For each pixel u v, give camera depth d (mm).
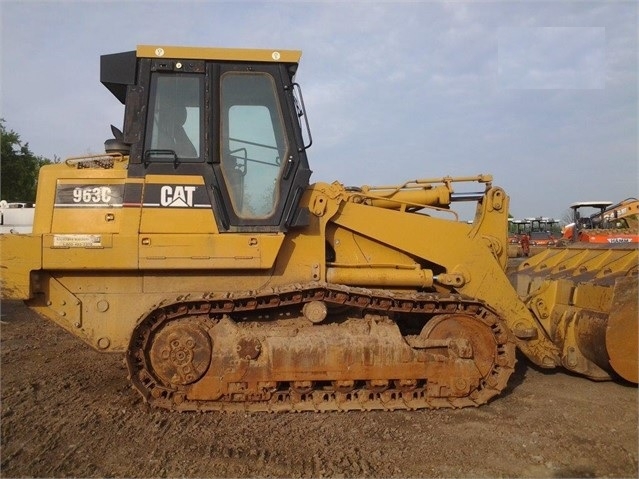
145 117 4926
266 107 5113
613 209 21484
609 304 5453
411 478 3688
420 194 5789
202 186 4906
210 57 5020
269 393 4797
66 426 4480
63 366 6391
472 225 5875
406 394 4945
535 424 4676
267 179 5043
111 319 4957
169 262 4789
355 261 5535
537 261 7570
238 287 5062
